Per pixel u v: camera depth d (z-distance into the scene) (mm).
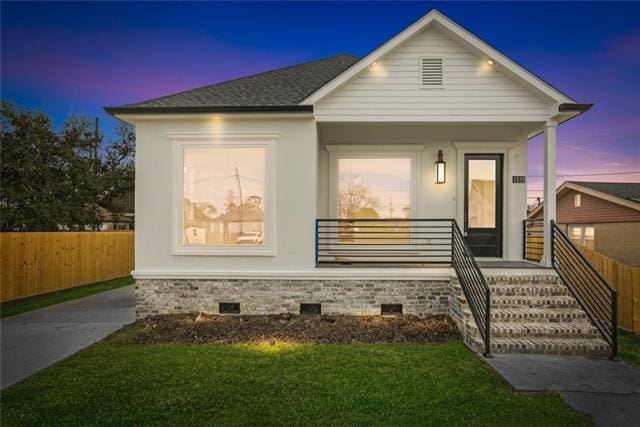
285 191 8117
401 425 3705
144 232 8188
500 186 9531
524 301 6828
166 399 4246
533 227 9672
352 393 4383
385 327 7160
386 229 9508
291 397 4281
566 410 4008
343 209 9555
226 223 8211
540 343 5770
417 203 9445
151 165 8203
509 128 9438
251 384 4629
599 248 18922
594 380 4812
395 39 8055
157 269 8148
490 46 7949
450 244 8406
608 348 5711
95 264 13891
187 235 8250
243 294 8102
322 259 9344
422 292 8008
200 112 7895
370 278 8016
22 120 17562
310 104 7906
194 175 8258
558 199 21953
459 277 7168
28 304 9984
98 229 20734
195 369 5125
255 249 8117
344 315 7996
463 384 4641
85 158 20750
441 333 6828
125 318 8344
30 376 5020
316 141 8258
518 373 5008
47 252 11641
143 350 5965
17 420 3832
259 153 8219
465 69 8242
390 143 9492
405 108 8219
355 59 12195
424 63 8266
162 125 8219
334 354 5711
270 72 10992
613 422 3789
